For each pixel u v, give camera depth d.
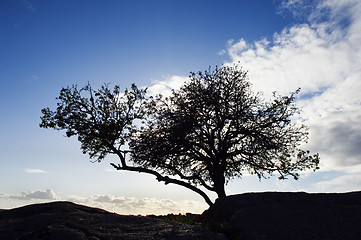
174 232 6.28
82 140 17.75
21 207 8.83
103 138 17.11
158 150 17.67
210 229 6.76
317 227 5.75
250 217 6.57
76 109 17.06
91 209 8.84
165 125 18.73
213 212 8.65
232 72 19.44
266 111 18.52
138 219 7.47
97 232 6.25
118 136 17.45
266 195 8.60
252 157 19.16
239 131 18.11
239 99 18.66
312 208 6.81
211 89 18.72
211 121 18.53
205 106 18.48
